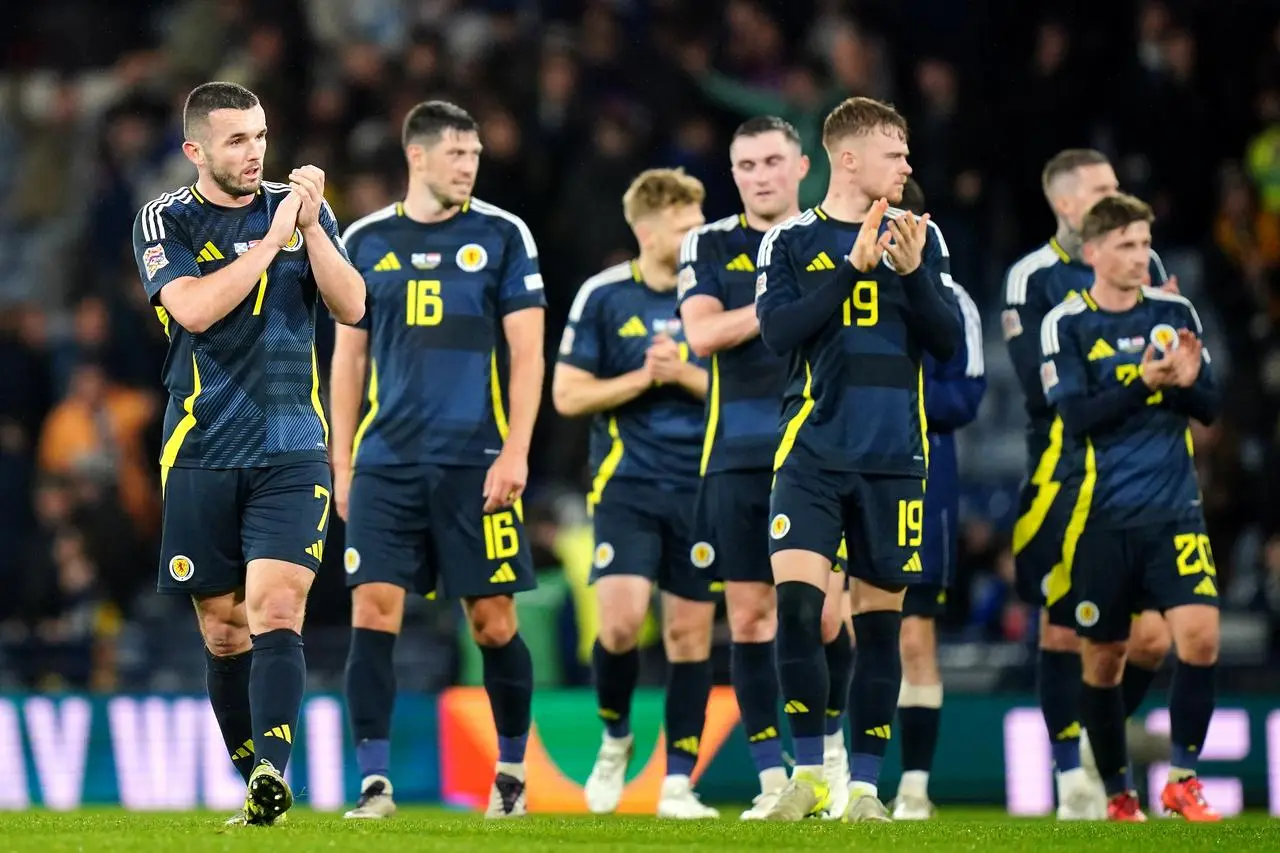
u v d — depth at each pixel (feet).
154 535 156.46
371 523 79.05
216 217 63.16
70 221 197.36
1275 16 167.32
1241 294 154.61
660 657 127.03
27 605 140.77
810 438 68.44
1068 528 84.79
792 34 182.19
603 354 93.04
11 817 75.20
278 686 60.34
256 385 62.18
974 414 85.97
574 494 148.25
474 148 80.53
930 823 71.72
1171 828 68.69
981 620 127.13
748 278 81.05
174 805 114.32
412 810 105.81
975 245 163.43
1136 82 163.43
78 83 208.54
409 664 128.26
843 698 83.76
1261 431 148.87
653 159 168.66
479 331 80.48
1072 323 85.56
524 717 82.23
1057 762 89.86
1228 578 136.15
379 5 191.42
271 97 177.37
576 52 172.65
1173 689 84.74
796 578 67.56
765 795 78.69
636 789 108.58
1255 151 164.35
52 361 170.40
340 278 62.18
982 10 175.83
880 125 69.72
